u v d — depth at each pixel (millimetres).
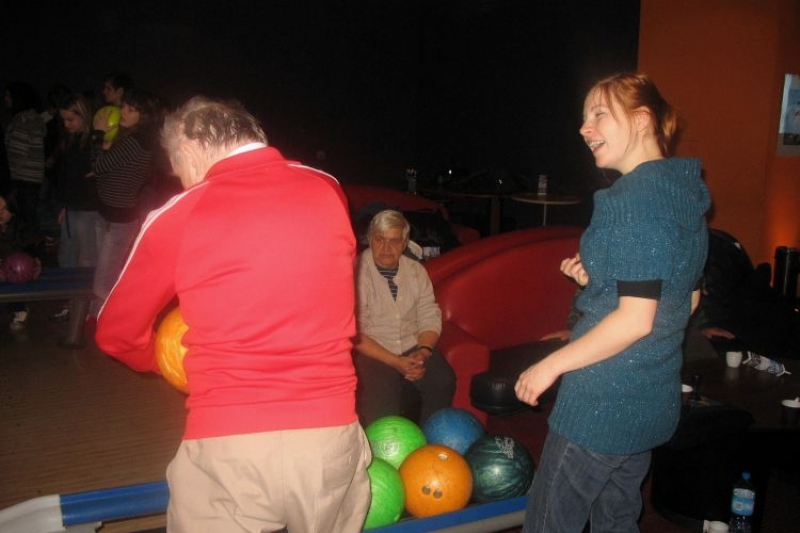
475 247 4180
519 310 4113
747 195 6555
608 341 1458
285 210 1393
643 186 1487
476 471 2385
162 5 9492
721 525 2684
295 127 10484
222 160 1477
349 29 10609
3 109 8828
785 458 3332
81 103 4945
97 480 3125
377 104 10961
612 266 1480
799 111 6691
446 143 10508
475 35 9695
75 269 4977
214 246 1348
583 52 7891
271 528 1411
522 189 8539
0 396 4039
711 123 6535
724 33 6371
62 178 5105
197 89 9836
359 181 11016
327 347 1409
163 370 1709
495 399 3031
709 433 2518
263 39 10109
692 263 1574
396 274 3410
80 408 3902
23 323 5406
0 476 3133
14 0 8766
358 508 1607
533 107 8750
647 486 3301
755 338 4312
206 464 1357
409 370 3291
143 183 4621
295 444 1357
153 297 1463
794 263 6414
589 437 1596
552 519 1668
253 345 1350
